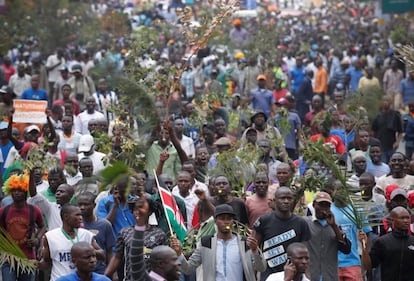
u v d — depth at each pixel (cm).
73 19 5594
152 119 2233
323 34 6869
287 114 2789
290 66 5103
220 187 2022
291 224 1800
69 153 2322
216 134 2838
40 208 2077
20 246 1956
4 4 5181
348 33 7100
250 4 7094
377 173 2555
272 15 7225
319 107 3369
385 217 1966
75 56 4694
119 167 1337
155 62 3484
